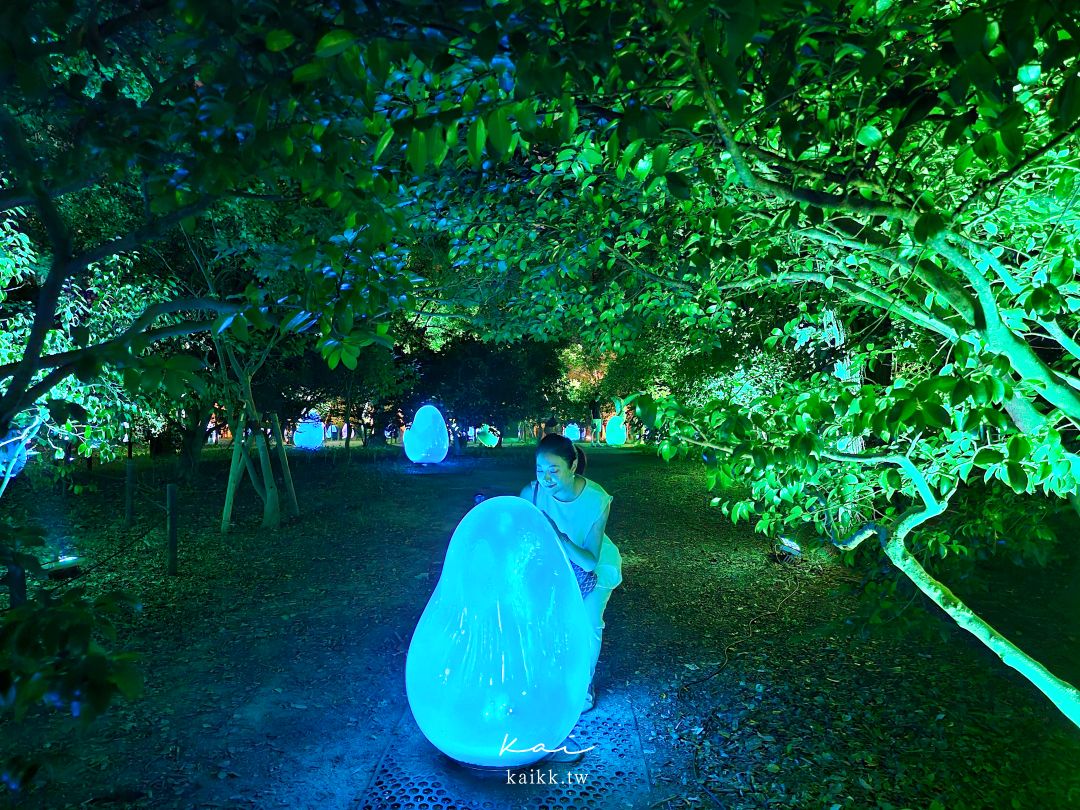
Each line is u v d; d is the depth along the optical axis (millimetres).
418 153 1594
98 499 14250
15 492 13406
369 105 1565
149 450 26891
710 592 8203
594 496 4207
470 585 3727
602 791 3953
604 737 4594
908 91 2039
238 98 1463
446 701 3707
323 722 4777
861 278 3180
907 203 2252
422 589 8195
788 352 9047
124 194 8656
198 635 6578
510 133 1526
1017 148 1569
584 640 3900
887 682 5582
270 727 4699
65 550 9734
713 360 11602
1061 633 6398
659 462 25453
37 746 4375
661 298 5832
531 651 3676
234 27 1318
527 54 1438
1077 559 7465
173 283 9500
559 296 6742
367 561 9586
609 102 2037
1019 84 2154
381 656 6066
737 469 2830
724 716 4957
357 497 15828
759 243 3338
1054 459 2471
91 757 4262
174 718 4824
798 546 9375
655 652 6258
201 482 17938
